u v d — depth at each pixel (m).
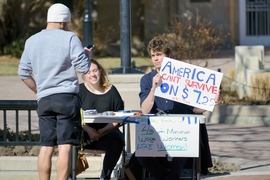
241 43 50.34
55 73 11.69
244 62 26.72
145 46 46.09
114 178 13.12
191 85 11.87
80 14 47.22
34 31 48.41
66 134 11.55
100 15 48.50
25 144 15.17
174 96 11.92
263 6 50.31
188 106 12.87
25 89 31.47
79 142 11.77
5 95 29.45
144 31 48.44
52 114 11.83
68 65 11.80
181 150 11.86
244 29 50.31
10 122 23.14
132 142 15.88
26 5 45.50
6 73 37.97
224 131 22.02
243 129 22.38
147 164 12.27
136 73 19.50
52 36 11.84
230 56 41.94
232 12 49.06
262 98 25.34
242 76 26.72
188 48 32.09
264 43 50.38
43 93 11.73
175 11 48.16
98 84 13.23
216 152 18.41
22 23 46.41
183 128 11.84
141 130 11.90
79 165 12.95
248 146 19.27
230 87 26.81
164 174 12.39
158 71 12.53
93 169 15.21
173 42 32.69
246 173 15.51
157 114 12.27
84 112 12.34
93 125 13.07
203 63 35.62
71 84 11.79
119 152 12.87
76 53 11.70
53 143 11.89
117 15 48.53
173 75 11.92
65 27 12.26
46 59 11.73
